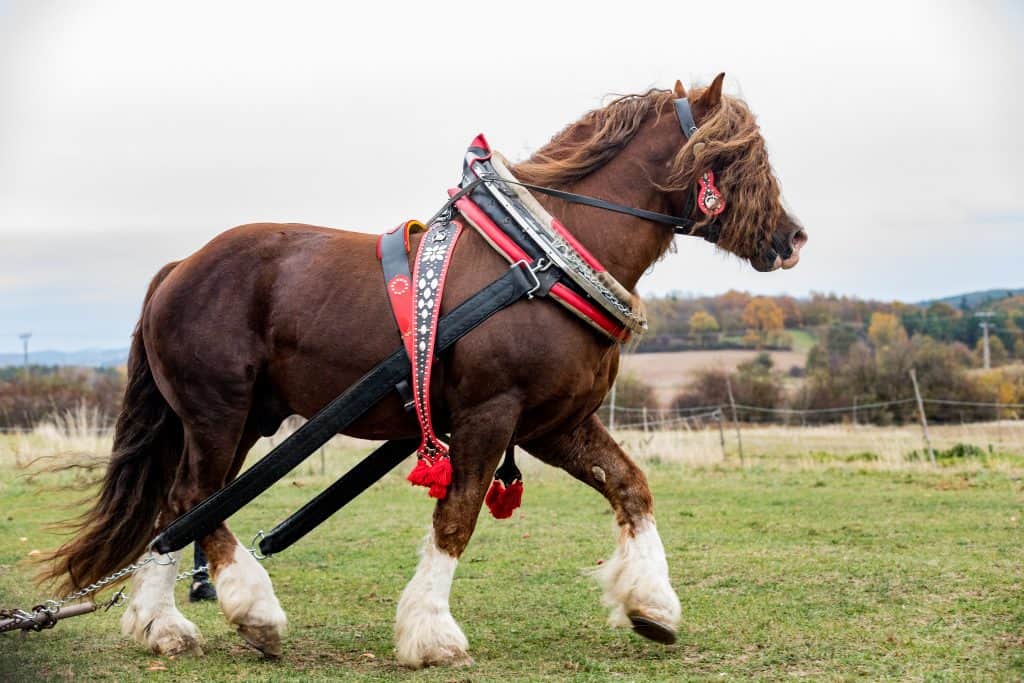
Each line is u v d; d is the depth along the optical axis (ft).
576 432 16.03
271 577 22.33
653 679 13.58
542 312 14.46
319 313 15.28
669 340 162.40
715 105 15.67
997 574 20.02
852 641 15.49
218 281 15.85
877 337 147.23
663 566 15.55
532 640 16.29
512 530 28.48
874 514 30.19
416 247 15.43
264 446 50.70
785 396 107.65
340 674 14.19
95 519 16.42
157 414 16.80
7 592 20.59
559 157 15.94
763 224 15.47
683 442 57.93
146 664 14.97
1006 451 51.80
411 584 14.80
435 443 14.60
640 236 15.56
